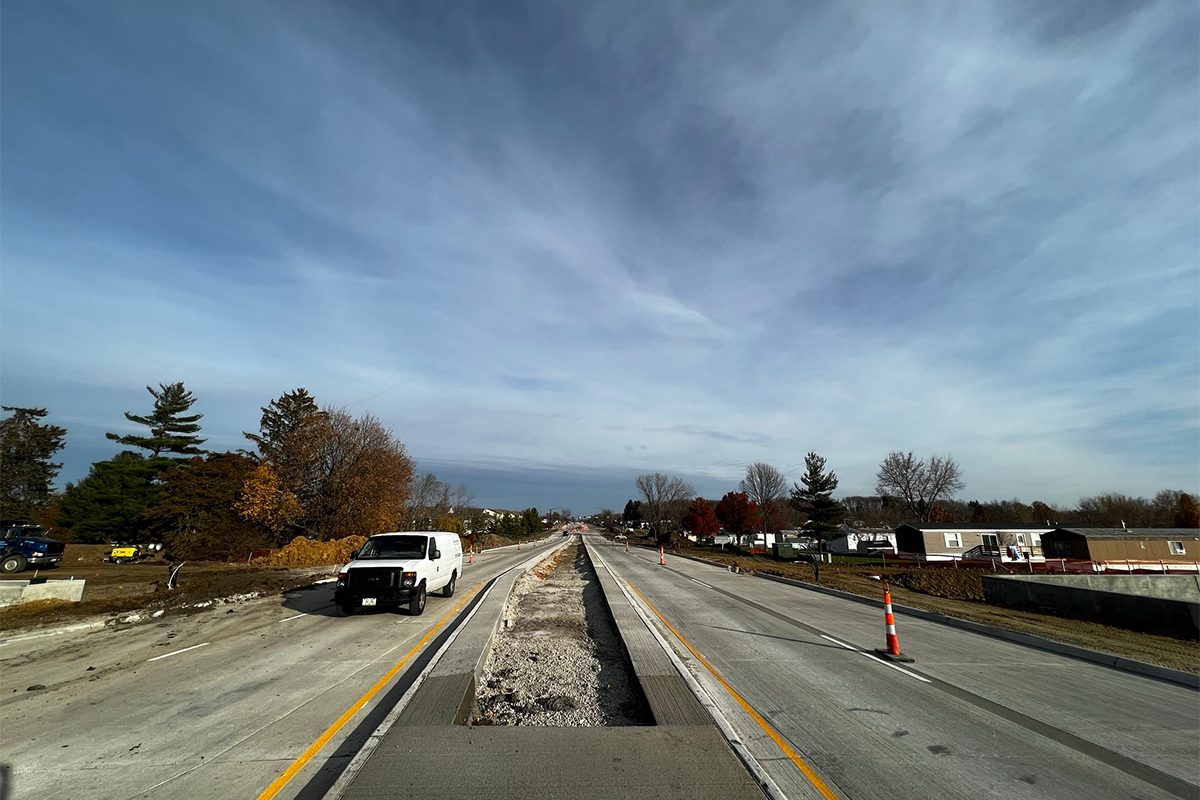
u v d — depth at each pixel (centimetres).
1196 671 862
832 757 498
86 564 3253
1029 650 991
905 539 5550
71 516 4544
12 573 2428
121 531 4416
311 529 3778
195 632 1099
